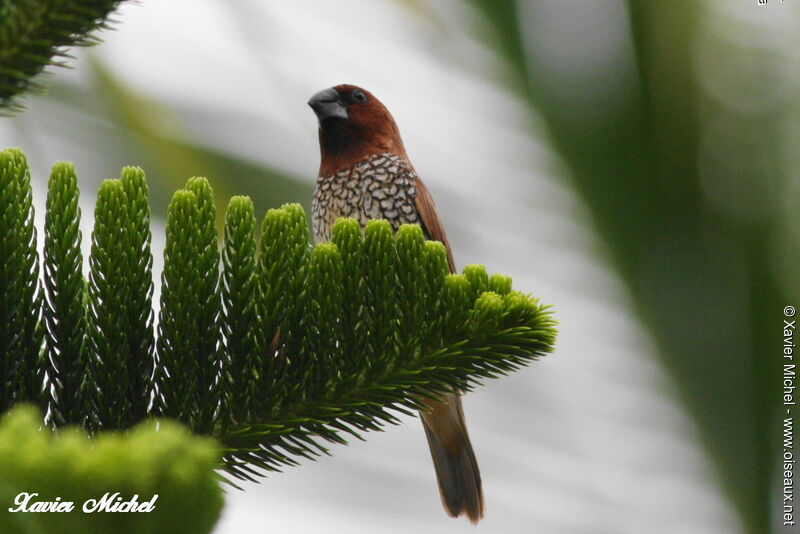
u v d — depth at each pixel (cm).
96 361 143
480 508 311
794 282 348
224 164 396
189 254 146
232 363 149
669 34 374
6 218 140
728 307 355
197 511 67
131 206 144
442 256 155
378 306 152
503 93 395
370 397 156
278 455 151
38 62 126
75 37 127
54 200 143
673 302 360
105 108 398
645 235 368
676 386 354
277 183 398
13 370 141
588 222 373
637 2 378
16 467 65
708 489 346
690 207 365
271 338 149
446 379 158
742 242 357
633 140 374
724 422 348
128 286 144
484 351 156
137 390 144
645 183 372
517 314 154
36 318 143
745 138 366
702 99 371
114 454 66
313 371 152
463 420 307
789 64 371
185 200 146
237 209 150
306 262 150
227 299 149
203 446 67
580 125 381
